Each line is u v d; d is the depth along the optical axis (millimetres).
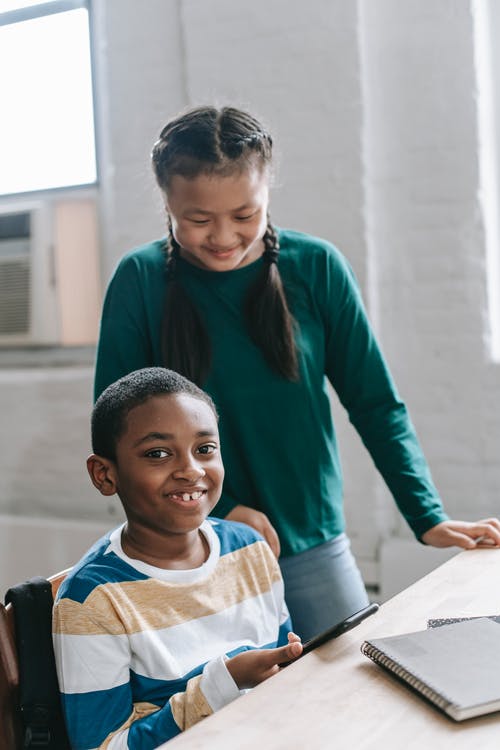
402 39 2236
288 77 2318
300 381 1329
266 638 1064
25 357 2994
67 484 2799
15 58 2844
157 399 998
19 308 2912
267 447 1331
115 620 934
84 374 2771
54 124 2818
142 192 2600
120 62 2598
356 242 2295
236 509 1302
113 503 2732
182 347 1292
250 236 1205
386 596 2334
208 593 1021
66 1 2730
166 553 1012
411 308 2305
